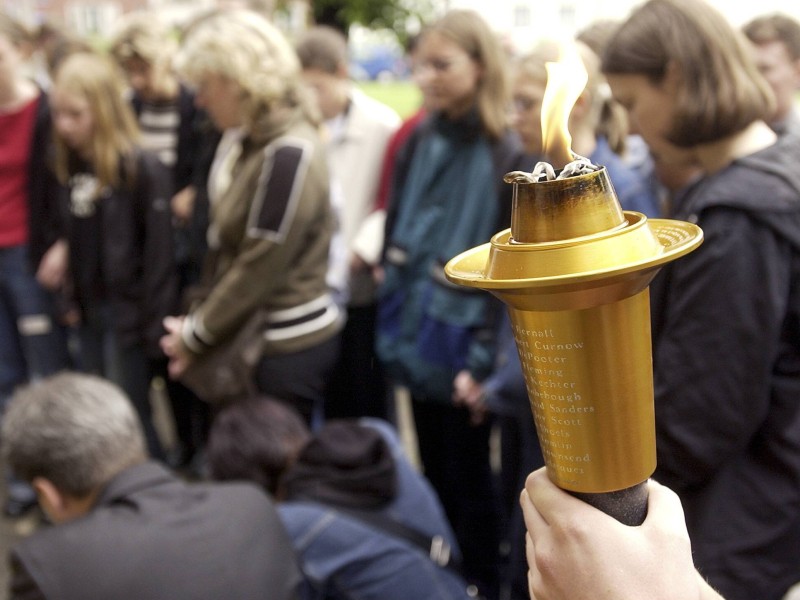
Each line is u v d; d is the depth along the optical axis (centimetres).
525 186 62
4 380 369
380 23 697
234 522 155
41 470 160
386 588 175
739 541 152
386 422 347
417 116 329
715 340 143
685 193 167
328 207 266
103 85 309
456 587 187
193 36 251
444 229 259
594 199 61
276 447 197
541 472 72
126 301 328
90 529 147
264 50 247
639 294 63
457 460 275
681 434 147
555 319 62
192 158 368
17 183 354
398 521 183
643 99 153
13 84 344
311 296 267
